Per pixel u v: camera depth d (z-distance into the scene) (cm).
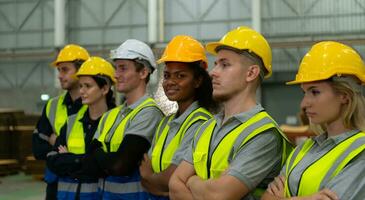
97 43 1231
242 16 1161
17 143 1045
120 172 278
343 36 1080
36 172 964
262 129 207
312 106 187
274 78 1155
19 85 1281
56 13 1204
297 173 189
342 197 173
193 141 231
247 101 217
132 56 299
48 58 1234
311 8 1116
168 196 255
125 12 1215
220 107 269
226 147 210
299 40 1087
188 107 266
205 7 1180
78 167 316
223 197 197
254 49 213
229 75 215
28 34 1273
